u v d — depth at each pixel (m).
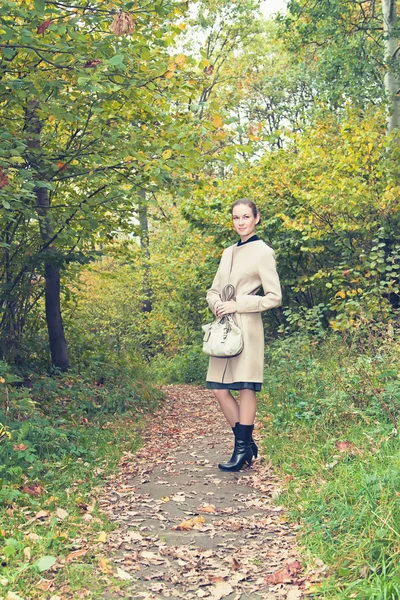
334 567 3.26
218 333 5.48
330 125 14.91
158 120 8.21
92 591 3.16
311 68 22.23
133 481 5.41
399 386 5.79
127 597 3.11
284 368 9.61
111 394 9.60
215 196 16.20
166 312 24.73
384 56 15.69
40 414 7.13
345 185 11.57
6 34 5.99
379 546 3.23
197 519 4.28
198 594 3.18
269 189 15.15
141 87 7.55
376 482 3.79
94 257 9.84
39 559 3.37
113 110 8.24
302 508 4.20
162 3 6.88
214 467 5.79
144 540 3.95
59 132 10.03
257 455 5.85
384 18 14.60
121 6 6.38
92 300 25.53
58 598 3.01
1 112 8.54
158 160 7.75
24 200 8.44
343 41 15.39
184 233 25.48
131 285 27.41
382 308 10.19
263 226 14.68
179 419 9.70
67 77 7.32
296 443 5.69
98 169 8.70
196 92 8.03
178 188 8.65
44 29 6.05
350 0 15.27
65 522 4.12
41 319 11.81
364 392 5.93
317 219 13.02
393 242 12.25
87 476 5.37
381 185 11.85
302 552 3.60
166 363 22.91
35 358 10.88
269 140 7.24
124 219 10.93
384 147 12.16
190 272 22.75
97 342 13.35
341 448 4.73
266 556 3.67
